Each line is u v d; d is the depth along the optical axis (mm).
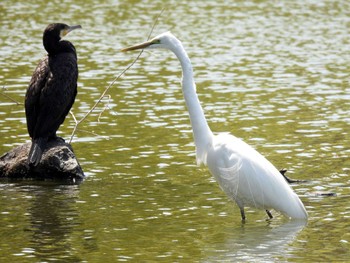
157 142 17484
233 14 37125
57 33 15641
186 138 17797
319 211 12898
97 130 18578
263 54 28359
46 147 15375
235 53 28484
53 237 11852
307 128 18562
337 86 23328
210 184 14609
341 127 18609
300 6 39469
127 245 11477
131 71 25344
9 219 12727
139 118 19641
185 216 12820
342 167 15453
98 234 11969
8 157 15625
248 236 11828
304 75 24922
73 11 37250
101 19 35344
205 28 33594
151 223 12477
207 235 11898
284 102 21328
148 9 38188
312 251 11125
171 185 14539
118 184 14648
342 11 38031
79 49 28859
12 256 11039
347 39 31375
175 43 12898
